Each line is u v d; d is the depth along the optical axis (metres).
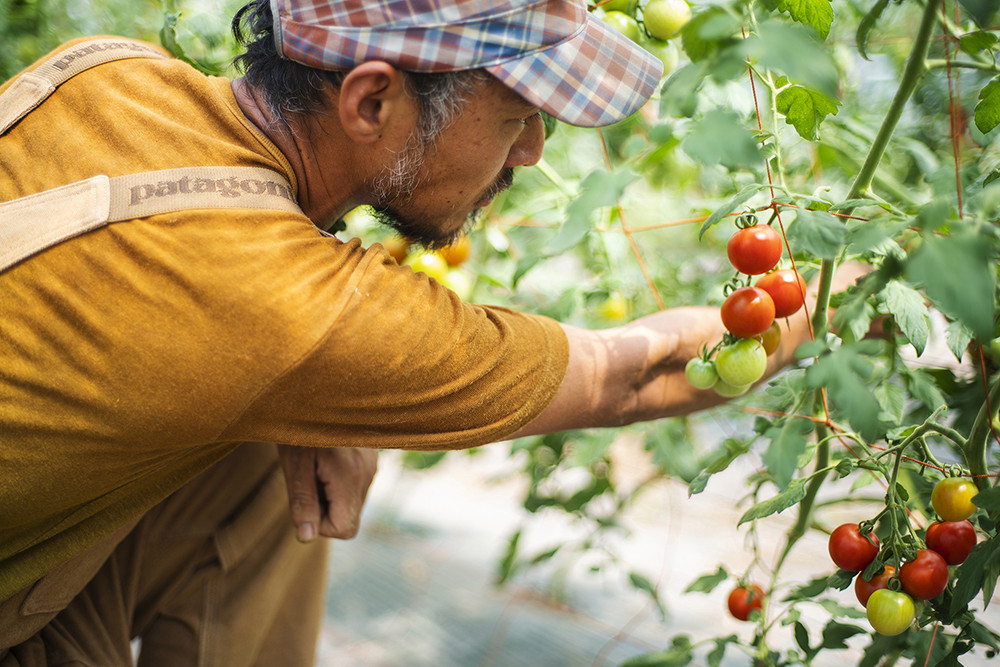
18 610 0.92
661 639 1.92
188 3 1.30
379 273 0.77
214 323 0.71
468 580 2.27
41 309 0.73
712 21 0.68
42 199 0.75
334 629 2.04
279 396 0.74
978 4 0.65
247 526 1.16
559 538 2.47
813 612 1.82
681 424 1.44
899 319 0.83
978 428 0.82
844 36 1.34
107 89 0.82
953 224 0.62
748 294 0.81
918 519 1.01
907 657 0.88
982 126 0.86
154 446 0.77
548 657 1.88
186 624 1.17
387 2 0.73
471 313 0.82
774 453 0.82
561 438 1.41
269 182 0.78
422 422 0.80
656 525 2.42
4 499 0.76
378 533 2.57
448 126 0.79
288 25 0.77
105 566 1.10
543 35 0.77
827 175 1.35
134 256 0.72
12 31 1.33
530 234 1.62
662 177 1.65
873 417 0.72
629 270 1.50
